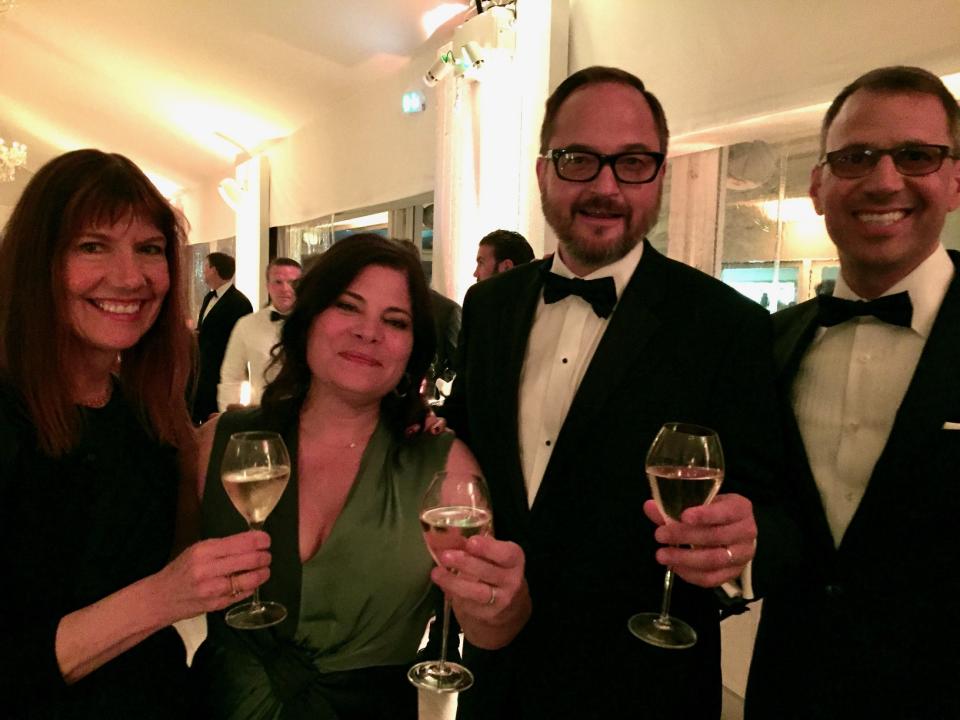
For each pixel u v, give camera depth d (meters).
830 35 2.35
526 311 1.54
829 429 1.32
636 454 1.31
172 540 1.25
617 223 1.38
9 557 1.03
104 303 1.10
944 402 1.17
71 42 6.85
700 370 1.33
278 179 8.00
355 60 5.51
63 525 1.06
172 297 1.25
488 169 4.16
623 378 1.34
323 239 7.25
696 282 1.44
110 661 1.10
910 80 1.23
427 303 1.38
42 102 9.19
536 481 1.42
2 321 1.06
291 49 5.58
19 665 0.94
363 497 1.28
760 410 1.32
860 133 1.25
